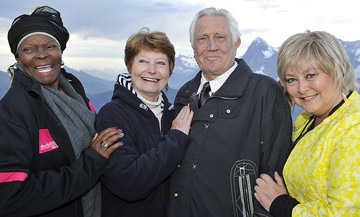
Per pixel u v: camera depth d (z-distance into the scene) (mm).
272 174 2234
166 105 2697
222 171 2301
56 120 1995
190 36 2586
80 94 2561
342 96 1815
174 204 2445
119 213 2340
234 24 2459
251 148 2305
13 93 1914
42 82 2143
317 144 1763
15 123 1839
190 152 2391
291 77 1905
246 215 2273
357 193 1508
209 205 2311
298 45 1816
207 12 2494
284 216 1929
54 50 2137
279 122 2291
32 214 1882
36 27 2047
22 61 2074
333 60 1708
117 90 2406
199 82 2715
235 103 2377
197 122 2432
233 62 2553
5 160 1778
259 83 2410
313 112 1902
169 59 2500
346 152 1570
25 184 1812
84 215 2281
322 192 1714
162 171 2104
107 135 2031
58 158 2049
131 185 2041
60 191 1896
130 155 2117
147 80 2412
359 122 1590
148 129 2395
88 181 1979
